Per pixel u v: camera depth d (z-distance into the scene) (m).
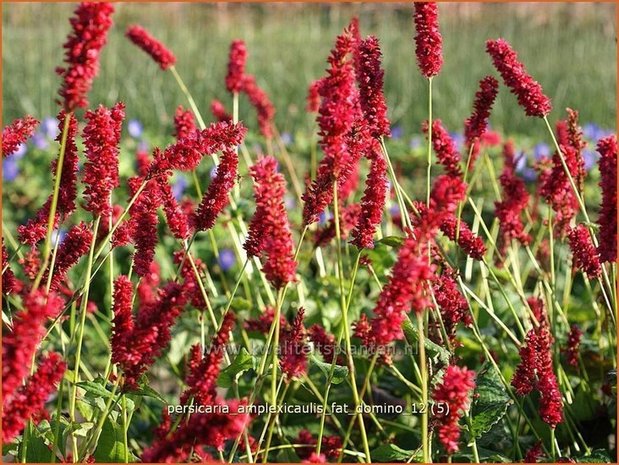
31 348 1.33
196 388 1.42
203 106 5.38
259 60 6.37
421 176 3.70
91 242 1.58
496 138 2.35
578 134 1.86
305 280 2.17
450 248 2.33
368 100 1.65
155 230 1.63
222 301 2.04
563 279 2.57
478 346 1.96
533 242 2.43
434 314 1.73
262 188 1.43
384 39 6.93
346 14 8.05
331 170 1.51
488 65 6.13
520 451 1.73
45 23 7.01
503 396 1.66
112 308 1.47
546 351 1.62
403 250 1.40
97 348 2.40
